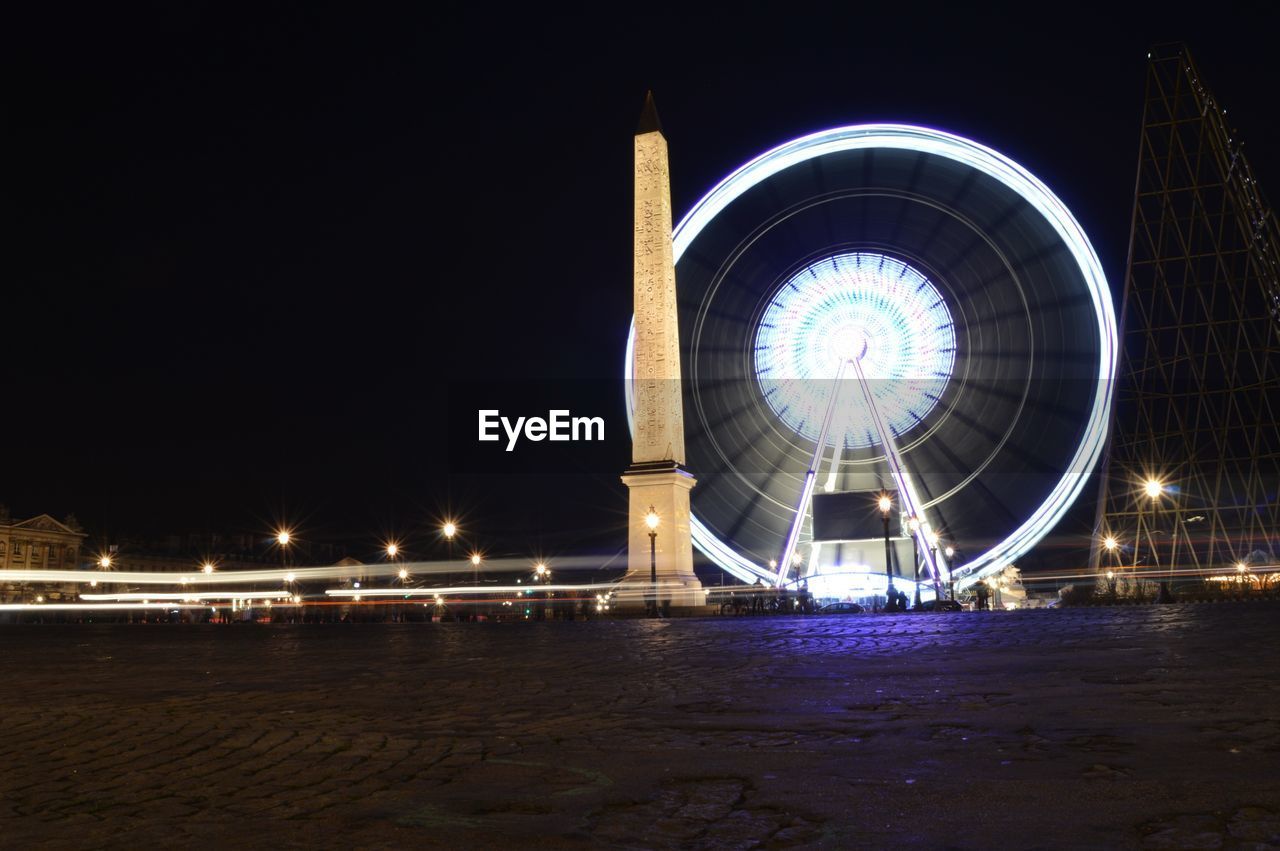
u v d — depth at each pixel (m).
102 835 5.17
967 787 5.70
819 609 52.31
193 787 6.35
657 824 5.14
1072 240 57.31
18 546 109.44
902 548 65.75
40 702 11.64
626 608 49.00
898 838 4.74
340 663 17.27
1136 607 33.06
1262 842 4.43
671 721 8.70
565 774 6.46
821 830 4.93
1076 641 16.28
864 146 60.91
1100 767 6.07
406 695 11.45
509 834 5.02
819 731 7.88
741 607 51.47
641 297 51.50
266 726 8.99
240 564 138.88
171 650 23.20
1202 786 5.48
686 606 48.44
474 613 60.62
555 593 87.94
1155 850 4.40
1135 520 52.72
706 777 6.25
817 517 66.88
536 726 8.61
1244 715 7.84
